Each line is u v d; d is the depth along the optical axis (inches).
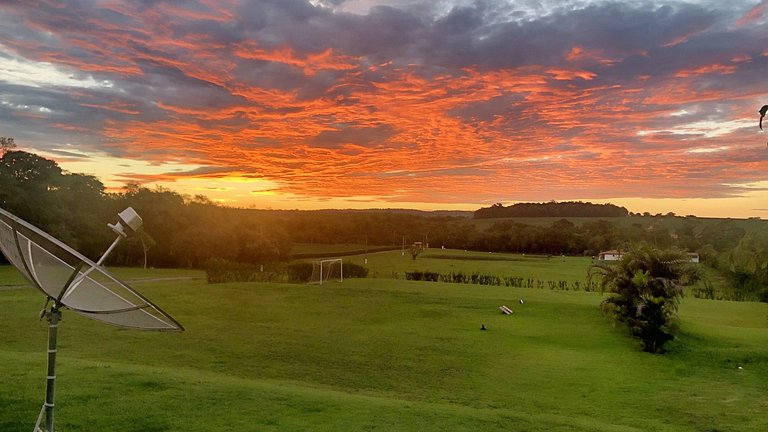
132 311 361.7
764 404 733.3
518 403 730.8
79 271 323.9
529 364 944.3
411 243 5777.6
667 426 639.8
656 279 1112.8
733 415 687.1
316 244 5698.8
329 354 994.7
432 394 770.8
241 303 1552.7
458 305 1533.0
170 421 515.2
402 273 3056.1
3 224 303.3
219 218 3996.1
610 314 1315.2
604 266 1238.3
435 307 1510.8
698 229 4862.2
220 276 2159.2
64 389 590.6
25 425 479.2
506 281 2486.5
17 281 1940.2
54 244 308.0
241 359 948.6
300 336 1141.1
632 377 869.2
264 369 892.0
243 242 3693.4
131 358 919.7
